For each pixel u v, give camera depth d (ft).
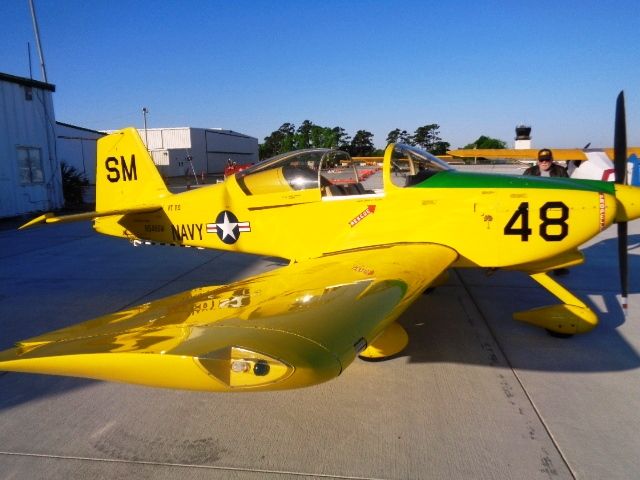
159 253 26.03
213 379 5.45
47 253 26.27
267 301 7.87
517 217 12.53
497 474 7.29
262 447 8.14
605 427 8.45
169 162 128.67
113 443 8.33
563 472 7.30
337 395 9.84
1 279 20.29
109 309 15.99
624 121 13.12
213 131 156.25
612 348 11.84
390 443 8.15
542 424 8.59
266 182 15.24
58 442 8.39
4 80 40.34
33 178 44.11
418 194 13.29
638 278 18.26
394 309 7.65
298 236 14.90
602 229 12.31
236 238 16.06
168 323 6.86
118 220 18.76
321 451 7.98
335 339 6.01
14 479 7.43
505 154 34.91
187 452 8.04
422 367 11.03
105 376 5.82
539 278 13.11
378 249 12.55
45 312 15.74
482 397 9.62
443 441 8.17
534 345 12.15
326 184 14.85
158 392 10.09
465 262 13.08
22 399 9.89
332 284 8.87
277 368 5.34
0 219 40.45
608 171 28.94
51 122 45.78
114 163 18.48
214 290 9.37
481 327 13.47
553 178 13.35
